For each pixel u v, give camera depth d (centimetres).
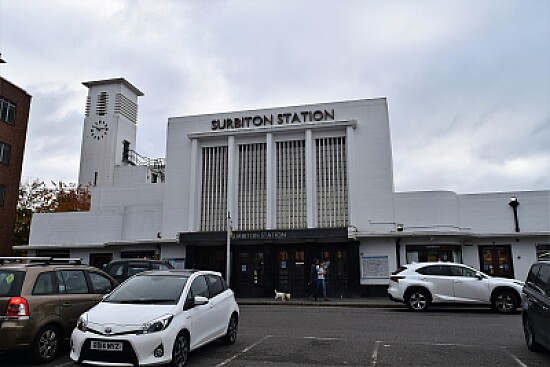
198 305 791
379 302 1855
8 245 2856
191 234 2297
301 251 2219
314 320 1312
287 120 2388
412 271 1565
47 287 827
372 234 2084
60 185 4497
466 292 1484
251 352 857
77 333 688
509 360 787
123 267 1422
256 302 1933
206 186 2434
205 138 2462
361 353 847
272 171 2327
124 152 4516
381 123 2272
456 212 2142
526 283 920
